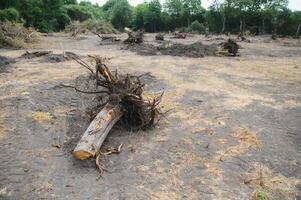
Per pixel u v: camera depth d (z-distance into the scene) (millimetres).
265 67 13711
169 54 16750
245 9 50375
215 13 52969
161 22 61750
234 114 7480
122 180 4809
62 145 5809
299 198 4516
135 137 6160
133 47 19297
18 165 5125
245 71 12633
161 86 9680
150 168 5137
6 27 21031
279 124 7023
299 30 46219
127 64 13195
